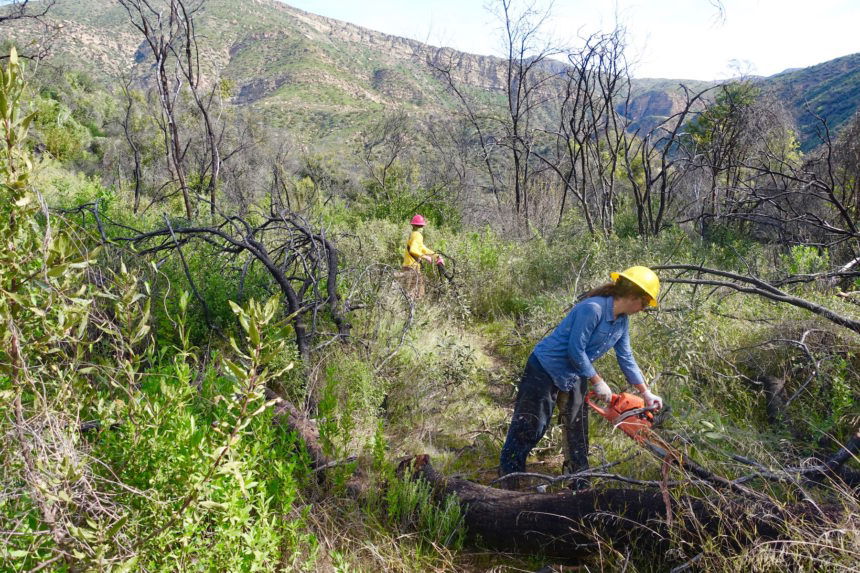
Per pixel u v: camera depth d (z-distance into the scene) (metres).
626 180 16.41
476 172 19.72
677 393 4.32
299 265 6.66
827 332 4.76
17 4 7.48
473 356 5.82
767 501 2.75
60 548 1.85
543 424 3.62
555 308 6.21
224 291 5.14
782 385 4.55
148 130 23.12
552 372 3.53
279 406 3.90
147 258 5.04
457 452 4.22
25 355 2.00
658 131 13.23
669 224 11.61
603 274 7.48
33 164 1.86
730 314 5.62
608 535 2.92
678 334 4.71
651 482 2.99
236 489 2.26
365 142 28.64
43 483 1.88
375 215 14.09
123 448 2.43
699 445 3.66
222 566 2.24
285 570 2.51
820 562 2.36
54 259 1.89
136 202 10.52
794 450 3.73
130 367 2.43
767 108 11.59
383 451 3.37
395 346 5.35
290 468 2.85
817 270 6.88
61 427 2.08
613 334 3.47
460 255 8.63
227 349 5.00
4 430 1.97
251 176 15.66
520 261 9.02
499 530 3.09
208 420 3.21
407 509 3.18
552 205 15.69
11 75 1.78
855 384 4.35
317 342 5.18
